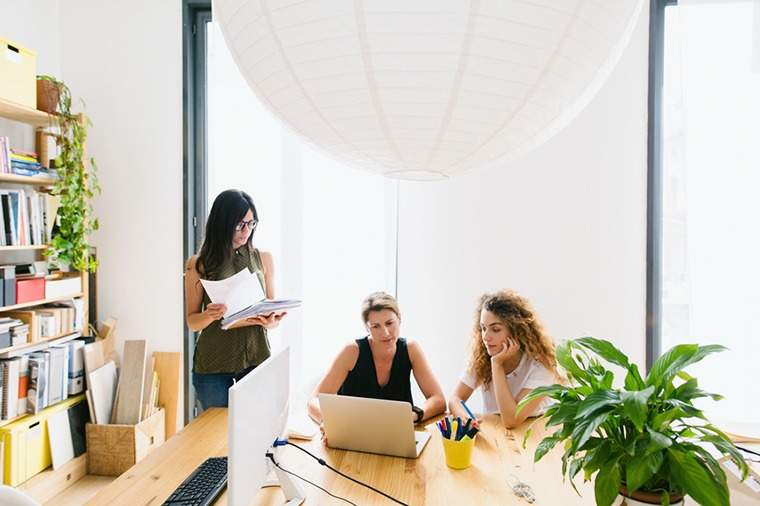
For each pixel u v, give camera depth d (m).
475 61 0.62
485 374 2.09
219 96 3.00
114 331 3.08
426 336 2.89
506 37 0.61
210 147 3.04
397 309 2.06
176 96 3.03
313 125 0.79
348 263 2.92
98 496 1.25
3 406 2.43
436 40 0.60
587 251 2.75
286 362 1.39
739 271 2.54
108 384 2.90
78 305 2.85
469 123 0.72
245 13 0.67
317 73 0.67
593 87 0.79
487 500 1.23
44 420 2.58
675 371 0.96
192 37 3.05
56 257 2.75
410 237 2.88
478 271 2.84
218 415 1.82
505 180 2.81
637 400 0.88
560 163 2.76
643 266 2.70
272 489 1.31
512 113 0.71
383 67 0.63
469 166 0.90
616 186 2.71
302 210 2.94
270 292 2.61
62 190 2.78
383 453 1.49
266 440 1.16
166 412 3.04
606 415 0.88
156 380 3.01
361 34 0.60
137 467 1.41
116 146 3.07
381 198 2.90
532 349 1.93
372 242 2.91
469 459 1.41
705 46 2.56
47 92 2.70
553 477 1.35
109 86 3.06
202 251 2.38
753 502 1.30
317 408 1.84
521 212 2.80
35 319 2.57
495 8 0.58
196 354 2.40
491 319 1.95
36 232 2.66
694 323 2.59
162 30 3.02
